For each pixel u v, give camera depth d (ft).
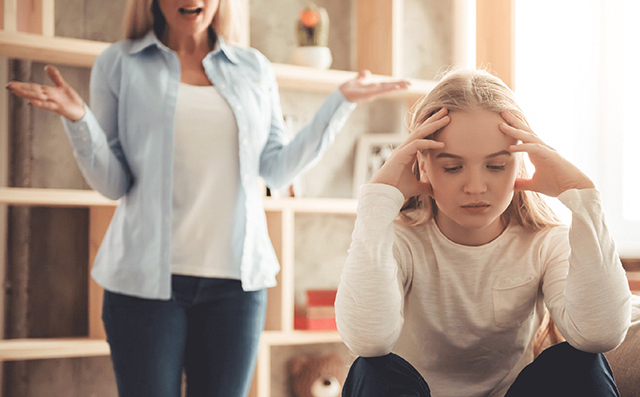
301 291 8.16
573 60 8.14
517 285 3.36
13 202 5.88
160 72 4.52
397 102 8.62
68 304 6.92
